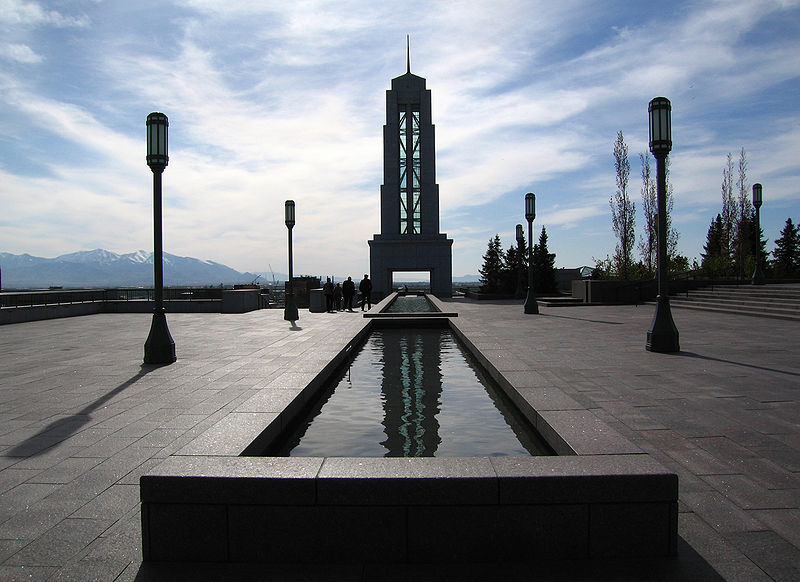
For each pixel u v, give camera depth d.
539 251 51.94
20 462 4.88
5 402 7.14
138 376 8.91
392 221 50.44
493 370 8.90
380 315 19.78
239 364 9.93
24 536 3.54
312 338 13.69
